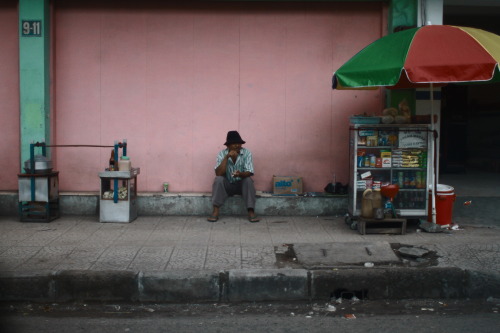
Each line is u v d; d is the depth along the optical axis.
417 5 7.40
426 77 5.39
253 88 7.73
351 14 7.68
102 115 7.70
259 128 7.77
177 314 4.72
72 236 6.42
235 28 7.67
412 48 5.62
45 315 4.67
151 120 7.73
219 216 7.66
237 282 5.00
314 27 7.69
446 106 11.55
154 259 5.45
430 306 4.90
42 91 7.44
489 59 5.35
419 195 6.90
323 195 7.64
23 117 7.46
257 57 7.70
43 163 7.10
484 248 5.82
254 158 7.79
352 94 7.75
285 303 4.99
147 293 4.97
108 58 7.65
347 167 7.81
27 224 7.07
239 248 5.88
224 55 7.70
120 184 7.69
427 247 5.86
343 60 7.71
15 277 4.94
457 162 11.52
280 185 7.66
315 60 7.71
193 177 7.80
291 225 7.08
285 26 7.68
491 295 5.07
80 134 7.72
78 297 4.96
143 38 7.65
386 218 6.54
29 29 7.39
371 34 7.71
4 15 7.55
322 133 7.78
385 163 6.84
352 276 5.04
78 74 7.66
